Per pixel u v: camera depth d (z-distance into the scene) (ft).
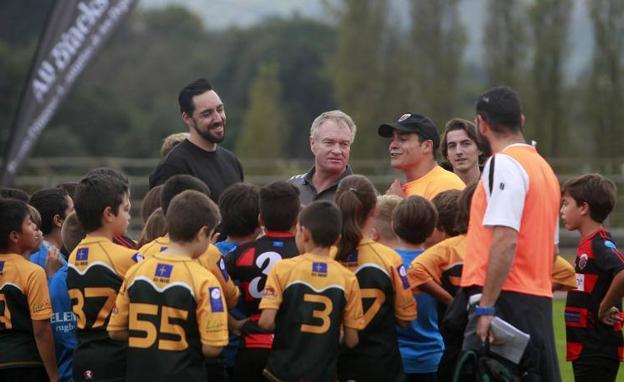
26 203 42.86
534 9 182.60
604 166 154.61
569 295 45.47
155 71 314.76
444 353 40.06
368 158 191.11
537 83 179.11
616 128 177.47
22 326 41.32
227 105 302.25
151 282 36.52
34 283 40.83
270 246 39.52
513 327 36.06
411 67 196.24
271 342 39.17
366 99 195.31
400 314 38.78
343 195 38.93
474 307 36.76
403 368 39.73
